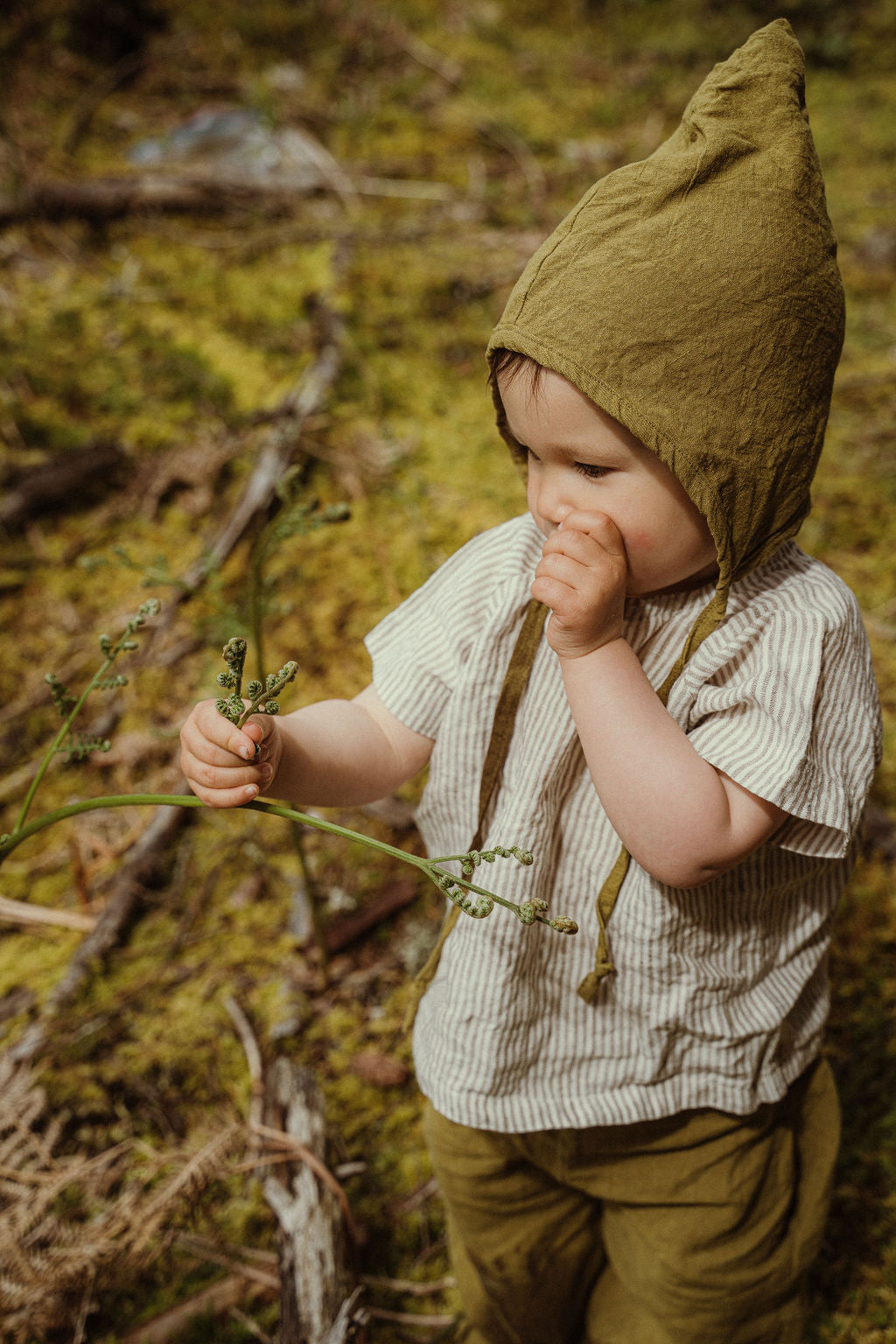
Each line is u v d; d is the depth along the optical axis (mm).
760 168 953
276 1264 1647
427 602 1258
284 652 2537
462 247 3752
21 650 2568
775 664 1036
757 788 1004
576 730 1115
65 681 2512
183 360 3199
